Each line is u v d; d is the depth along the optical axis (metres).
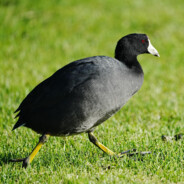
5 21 23.77
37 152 8.59
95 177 7.86
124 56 8.91
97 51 20.62
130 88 8.53
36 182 7.76
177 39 23.52
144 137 10.20
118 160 8.61
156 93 15.43
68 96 7.90
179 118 12.55
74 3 28.38
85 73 8.00
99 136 10.62
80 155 8.94
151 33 23.92
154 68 18.94
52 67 18.05
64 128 8.13
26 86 15.37
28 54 19.75
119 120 11.99
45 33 22.58
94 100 7.92
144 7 29.20
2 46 20.62
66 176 7.81
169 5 30.62
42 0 27.84
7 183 7.73
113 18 25.77
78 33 22.97
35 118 8.15
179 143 9.71
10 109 12.55
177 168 8.27
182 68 19.27
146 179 7.85
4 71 17.17
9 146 9.70
